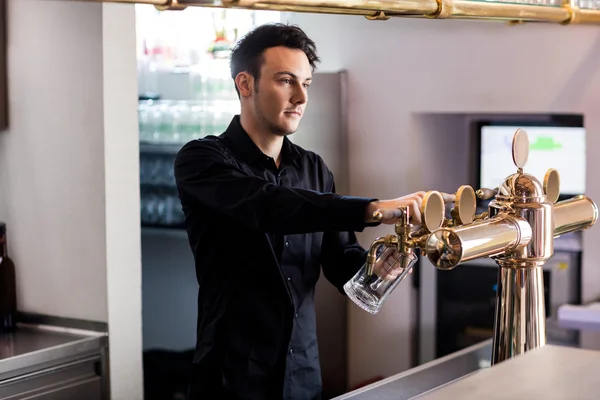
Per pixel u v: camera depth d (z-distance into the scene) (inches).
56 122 106.6
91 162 104.0
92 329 105.7
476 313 138.6
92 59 102.7
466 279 138.8
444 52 134.7
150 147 138.6
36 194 109.2
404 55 137.2
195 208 75.0
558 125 145.8
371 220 57.0
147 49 141.7
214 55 136.6
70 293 107.3
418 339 142.9
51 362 97.7
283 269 76.0
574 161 143.3
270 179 77.9
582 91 126.8
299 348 77.7
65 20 104.5
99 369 104.0
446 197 48.1
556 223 48.5
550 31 128.1
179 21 141.0
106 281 104.0
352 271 77.7
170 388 140.9
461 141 155.3
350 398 52.9
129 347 106.7
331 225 59.4
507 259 46.3
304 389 78.5
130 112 105.6
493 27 131.5
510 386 29.2
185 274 138.3
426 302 141.7
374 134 140.0
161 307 140.9
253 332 75.4
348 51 141.2
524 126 148.0
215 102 136.2
